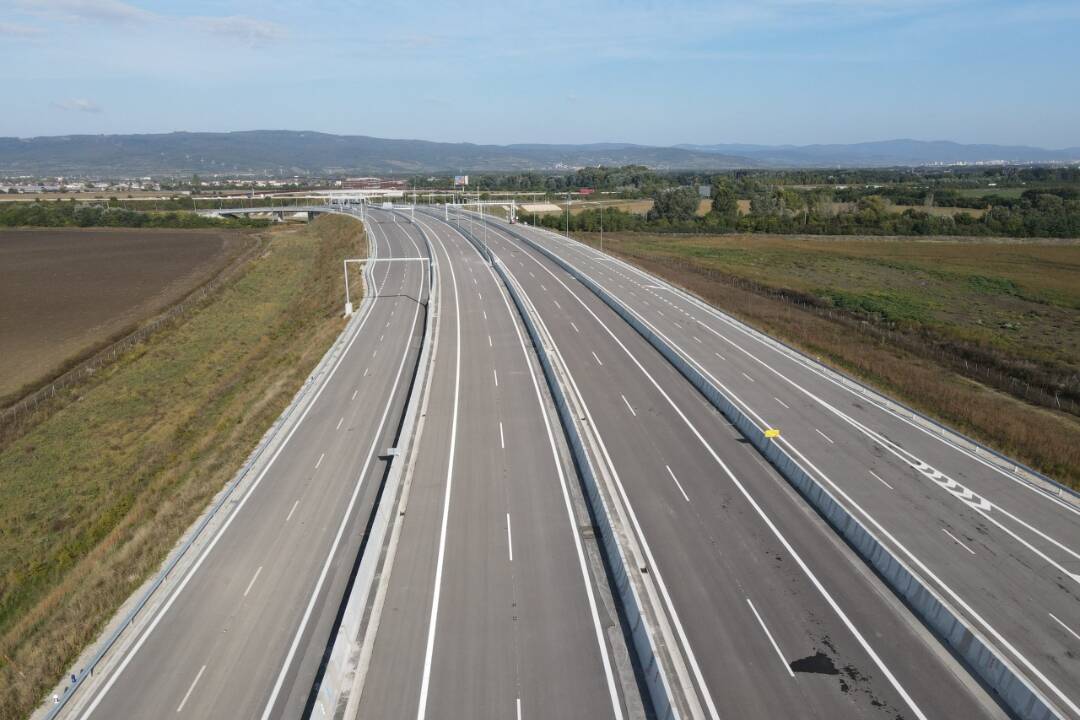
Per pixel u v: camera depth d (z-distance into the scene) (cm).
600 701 2180
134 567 3011
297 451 4103
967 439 4066
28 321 8256
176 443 4631
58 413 5362
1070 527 3162
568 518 3266
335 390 5109
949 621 2414
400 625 2550
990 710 2117
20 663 2531
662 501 3372
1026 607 2598
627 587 2622
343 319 7238
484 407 4662
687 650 2370
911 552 2948
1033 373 5600
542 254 11250
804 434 4156
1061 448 4088
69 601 2862
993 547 2994
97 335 7675
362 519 3338
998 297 8850
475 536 3125
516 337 6366
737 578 2764
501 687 2242
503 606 2644
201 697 2280
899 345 6519
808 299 8381
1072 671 2272
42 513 3909
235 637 2559
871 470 3700
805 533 3098
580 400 4738
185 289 10050
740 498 3403
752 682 2225
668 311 7344
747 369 5422
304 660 2441
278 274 10906
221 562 3017
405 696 2211
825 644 2398
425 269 9975
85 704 2262
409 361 5738
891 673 2266
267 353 6794
